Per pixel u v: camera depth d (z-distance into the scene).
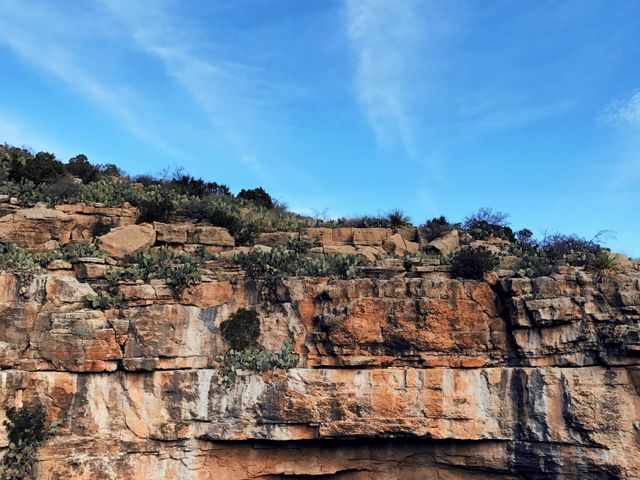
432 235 30.03
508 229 32.34
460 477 21.91
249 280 23.11
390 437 21.08
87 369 20.56
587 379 20.47
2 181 28.84
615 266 22.83
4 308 20.94
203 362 21.81
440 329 21.61
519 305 21.39
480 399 21.09
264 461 21.58
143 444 20.61
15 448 19.12
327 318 21.80
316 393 20.86
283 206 38.91
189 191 36.72
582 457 19.95
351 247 28.31
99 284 22.91
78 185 30.11
